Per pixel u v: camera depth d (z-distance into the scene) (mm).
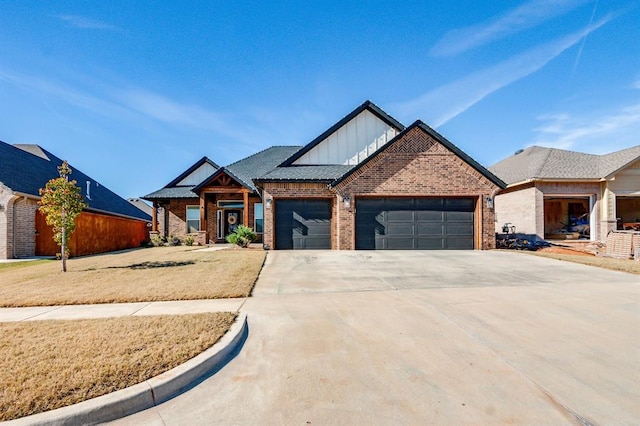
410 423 2525
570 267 9789
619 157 18844
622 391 2979
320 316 5145
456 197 14797
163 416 2672
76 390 2762
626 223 20172
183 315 4949
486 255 12547
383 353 3795
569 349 3893
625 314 5207
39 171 17562
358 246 14570
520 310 5449
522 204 19031
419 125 14664
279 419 2594
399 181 14570
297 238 14930
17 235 13977
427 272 9023
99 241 16828
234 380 3219
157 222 22734
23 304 5648
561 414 2645
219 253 13477
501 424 2514
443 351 3846
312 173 15531
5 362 3232
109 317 4875
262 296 6387
